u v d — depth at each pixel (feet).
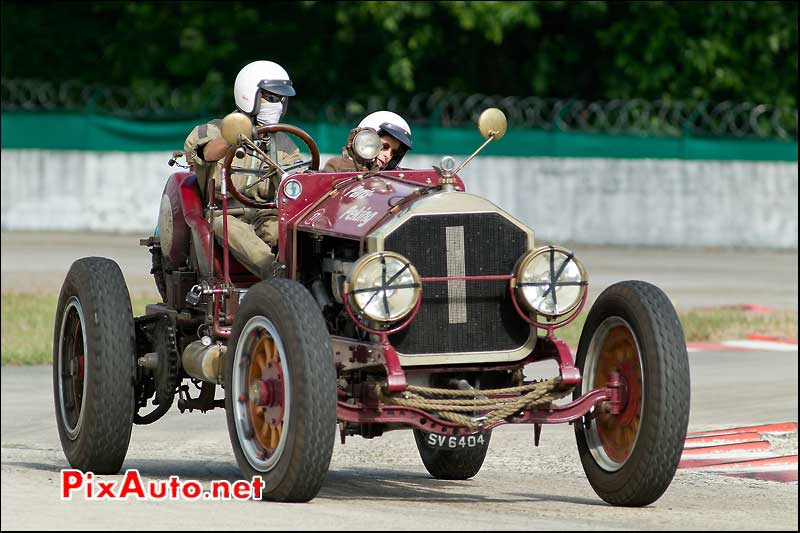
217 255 80.38
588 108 310.04
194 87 314.55
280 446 66.13
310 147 80.18
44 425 113.80
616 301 70.54
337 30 308.40
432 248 68.39
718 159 278.46
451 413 67.62
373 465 95.30
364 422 66.64
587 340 72.90
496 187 276.62
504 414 68.13
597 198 278.05
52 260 223.71
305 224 73.41
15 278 200.03
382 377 69.56
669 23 296.10
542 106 301.84
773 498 79.77
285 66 313.53
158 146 276.62
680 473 89.86
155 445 105.40
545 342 70.54
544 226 277.64
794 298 196.13
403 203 69.72
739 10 302.45
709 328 161.99
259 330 68.85
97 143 275.80
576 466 93.30
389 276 66.13
